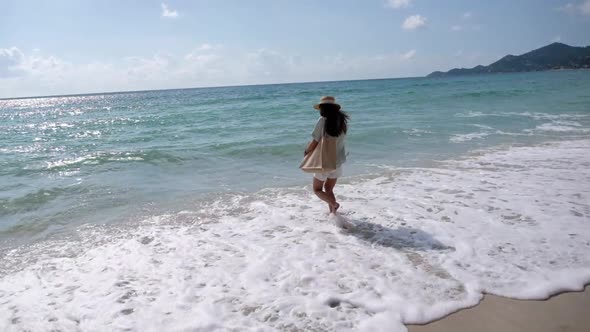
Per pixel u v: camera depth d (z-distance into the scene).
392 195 6.15
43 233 5.05
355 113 19.02
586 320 2.92
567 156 8.51
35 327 3.03
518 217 4.98
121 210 5.87
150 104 43.09
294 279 3.61
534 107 18.91
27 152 11.47
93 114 30.73
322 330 2.88
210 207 5.90
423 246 4.24
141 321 3.04
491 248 4.11
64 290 3.58
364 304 3.18
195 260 4.09
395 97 31.84
